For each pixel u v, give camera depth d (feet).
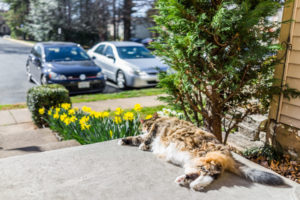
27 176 9.12
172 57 12.35
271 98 13.62
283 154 14.34
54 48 33.65
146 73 32.78
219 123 14.23
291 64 13.33
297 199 8.30
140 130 16.05
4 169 9.53
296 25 12.93
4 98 30.27
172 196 8.23
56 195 8.14
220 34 11.57
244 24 11.23
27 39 171.32
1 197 8.00
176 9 11.71
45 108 20.47
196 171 8.80
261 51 11.46
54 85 22.77
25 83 37.91
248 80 12.84
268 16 12.21
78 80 29.60
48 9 109.70
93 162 10.18
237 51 12.21
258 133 15.62
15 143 16.43
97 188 8.55
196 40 12.06
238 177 9.41
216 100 13.67
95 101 27.53
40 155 10.69
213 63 12.68
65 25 109.50
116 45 37.73
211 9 12.34
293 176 12.57
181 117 17.34
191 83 13.16
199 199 8.15
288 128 14.01
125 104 26.37
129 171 9.58
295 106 13.57
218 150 9.52
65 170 9.56
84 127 15.40
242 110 16.57
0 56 72.95
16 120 22.27
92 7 105.50
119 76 35.22
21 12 159.84
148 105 26.05
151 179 9.11
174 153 10.00
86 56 34.35
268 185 9.02
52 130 18.95
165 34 13.52
